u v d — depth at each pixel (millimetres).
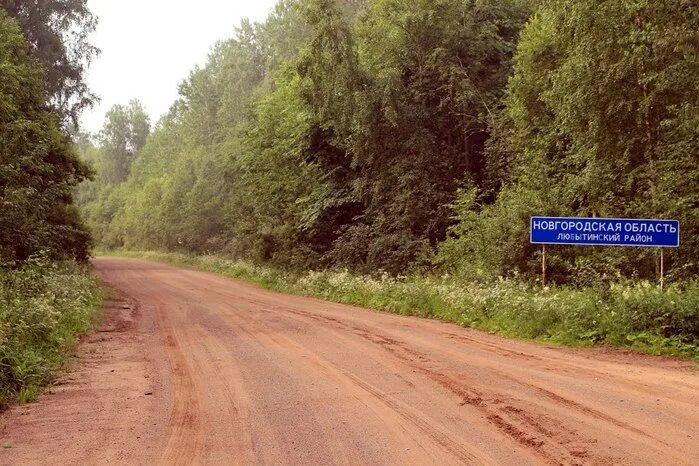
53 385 8734
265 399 7664
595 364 9719
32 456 5641
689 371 9133
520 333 12867
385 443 5828
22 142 20391
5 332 9719
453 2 27375
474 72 28125
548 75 20469
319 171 31719
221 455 5586
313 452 5605
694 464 5102
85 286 20688
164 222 75250
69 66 35812
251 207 40188
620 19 16750
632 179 17344
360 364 9867
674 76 15867
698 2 15961
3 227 18094
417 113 27328
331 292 24125
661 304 11453
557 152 22906
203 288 29906
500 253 19109
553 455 5375
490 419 6570
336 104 27953
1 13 24656
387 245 26781
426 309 17359
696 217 15164
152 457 5578
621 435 5914
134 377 9227
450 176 27984
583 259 17078
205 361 10445
